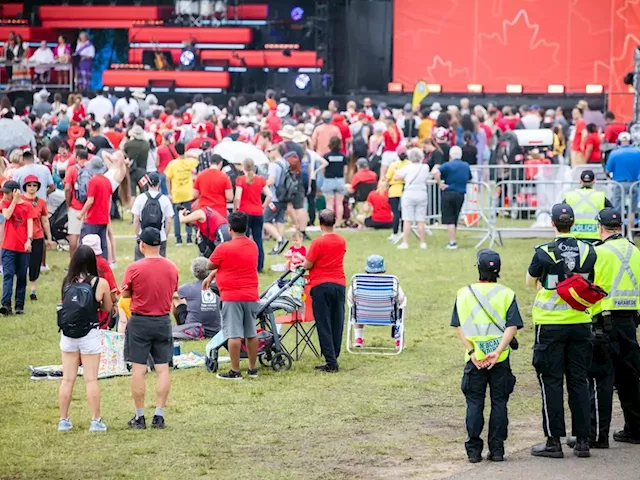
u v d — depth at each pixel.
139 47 71.81
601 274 19.69
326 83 70.88
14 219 30.77
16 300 31.09
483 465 18.64
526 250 41.09
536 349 19.12
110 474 18.27
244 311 24.38
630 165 40.12
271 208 37.75
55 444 19.86
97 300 20.44
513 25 69.06
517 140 47.72
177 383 24.19
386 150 48.88
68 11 74.94
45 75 72.94
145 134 46.94
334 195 46.12
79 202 35.66
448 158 47.34
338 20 72.00
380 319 26.70
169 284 20.69
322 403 22.70
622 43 66.94
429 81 70.56
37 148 50.91
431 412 22.14
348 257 39.16
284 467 18.64
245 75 71.12
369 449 19.66
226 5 72.62
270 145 43.59
